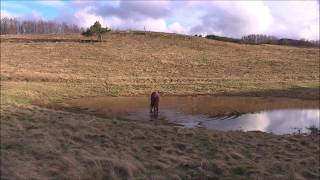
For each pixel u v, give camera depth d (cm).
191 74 6281
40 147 1451
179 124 2594
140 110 3200
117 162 1227
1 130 1881
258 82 5509
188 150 1705
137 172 1190
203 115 3019
